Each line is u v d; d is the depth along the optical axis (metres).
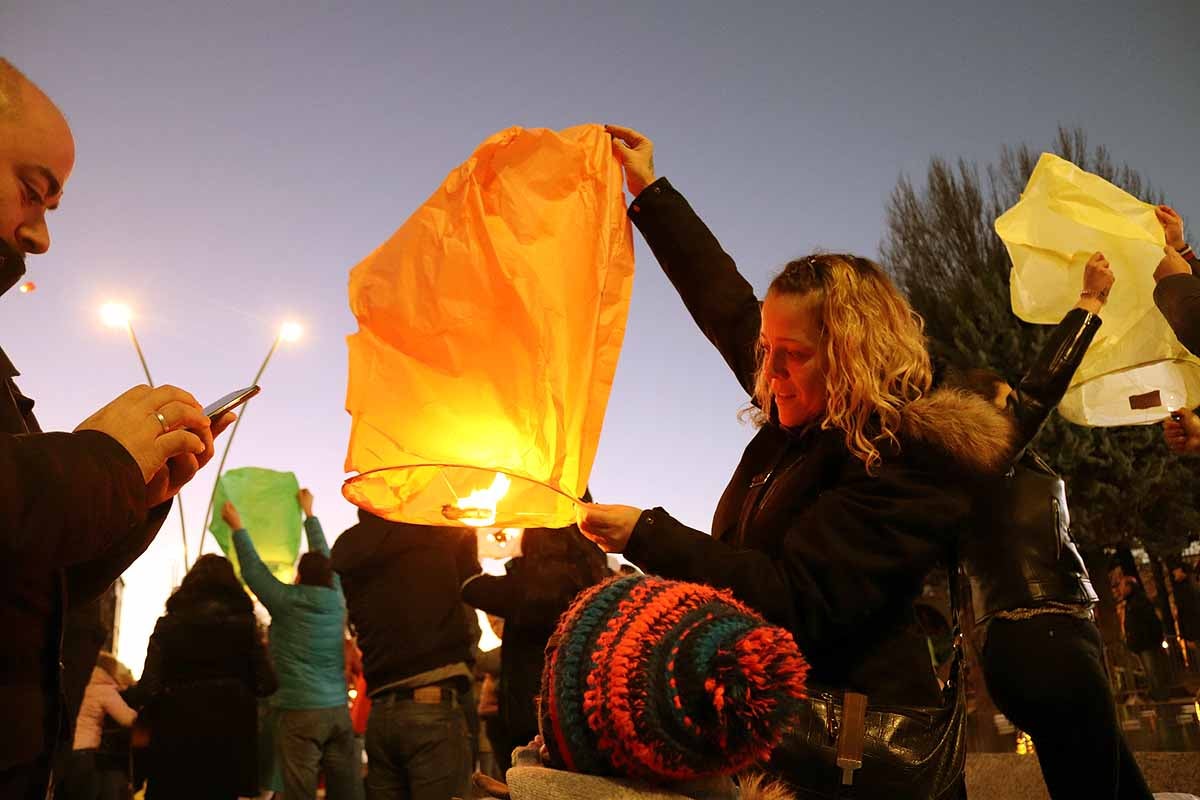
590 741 1.43
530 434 2.05
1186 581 8.68
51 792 1.70
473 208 2.16
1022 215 3.46
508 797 1.62
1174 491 11.80
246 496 8.30
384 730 4.93
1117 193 3.41
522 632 4.59
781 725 1.43
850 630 2.09
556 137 2.26
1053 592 3.26
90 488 1.48
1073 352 3.05
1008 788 6.00
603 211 2.26
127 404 1.66
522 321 2.08
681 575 2.14
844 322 2.25
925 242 14.86
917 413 2.15
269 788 7.39
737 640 1.42
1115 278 3.34
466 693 5.16
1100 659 3.26
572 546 4.65
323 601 6.69
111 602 10.54
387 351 2.12
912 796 2.07
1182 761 5.15
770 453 2.57
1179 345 3.31
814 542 2.10
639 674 1.39
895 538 2.07
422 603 5.00
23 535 1.41
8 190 1.67
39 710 1.63
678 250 2.96
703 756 1.39
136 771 6.51
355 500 2.13
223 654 6.10
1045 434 11.83
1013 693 3.24
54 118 1.73
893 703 2.15
